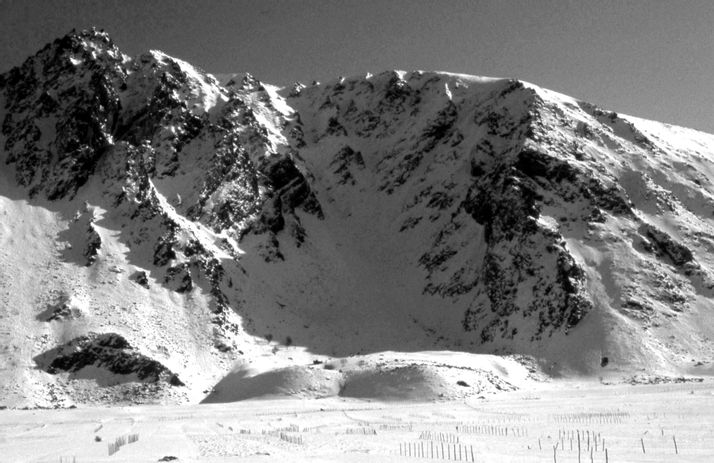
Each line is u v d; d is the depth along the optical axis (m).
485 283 152.62
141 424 75.88
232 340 132.00
